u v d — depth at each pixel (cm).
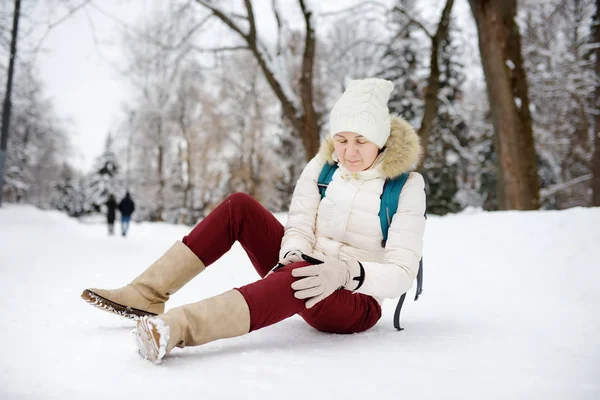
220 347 174
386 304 304
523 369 151
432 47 1409
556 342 189
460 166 2444
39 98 3478
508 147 1022
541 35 1620
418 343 187
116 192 4897
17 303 248
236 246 714
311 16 1449
